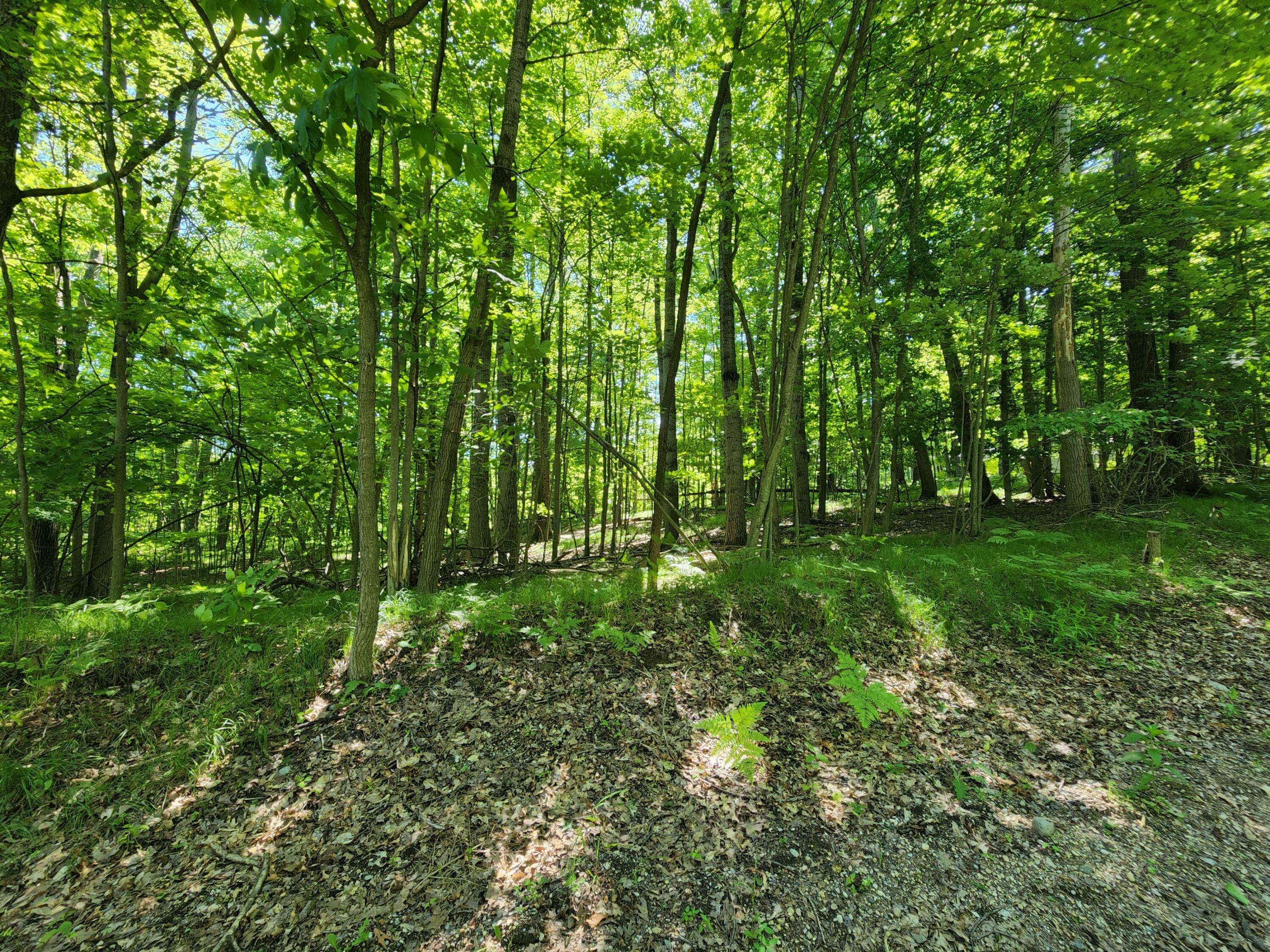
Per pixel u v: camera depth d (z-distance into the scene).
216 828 2.43
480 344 5.05
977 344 7.72
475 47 5.81
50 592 7.02
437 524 5.50
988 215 6.96
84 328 5.70
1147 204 6.66
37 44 4.25
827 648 4.07
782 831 2.51
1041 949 1.96
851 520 11.56
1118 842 2.45
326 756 2.83
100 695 3.15
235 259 8.01
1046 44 5.30
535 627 4.03
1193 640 4.37
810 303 5.04
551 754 2.91
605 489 9.52
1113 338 10.94
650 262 8.59
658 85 7.52
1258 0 3.96
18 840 2.34
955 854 2.40
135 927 2.00
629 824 2.52
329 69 1.88
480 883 2.21
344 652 3.62
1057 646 4.27
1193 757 3.05
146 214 6.65
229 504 7.70
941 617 4.51
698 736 3.14
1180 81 4.68
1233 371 8.12
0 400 5.79
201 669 3.39
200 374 6.14
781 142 6.27
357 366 5.72
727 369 8.94
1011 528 7.43
